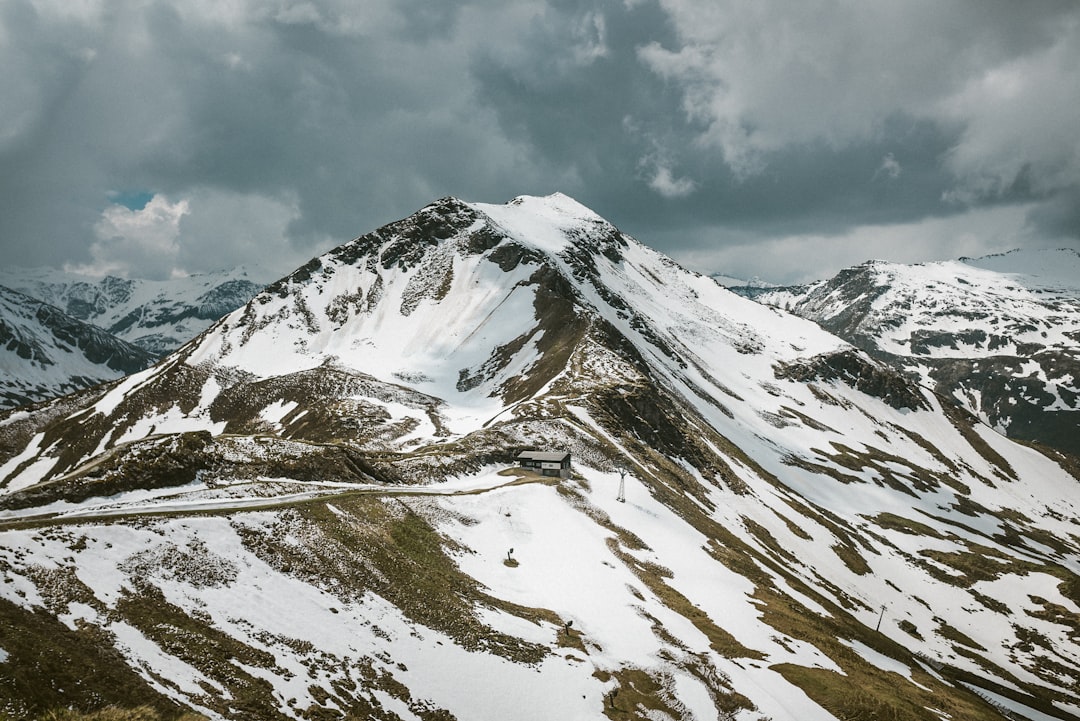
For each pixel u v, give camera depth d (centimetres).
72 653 3347
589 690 5203
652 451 14962
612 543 8931
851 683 6544
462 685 4706
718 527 12375
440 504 8375
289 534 5853
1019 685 11650
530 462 11419
